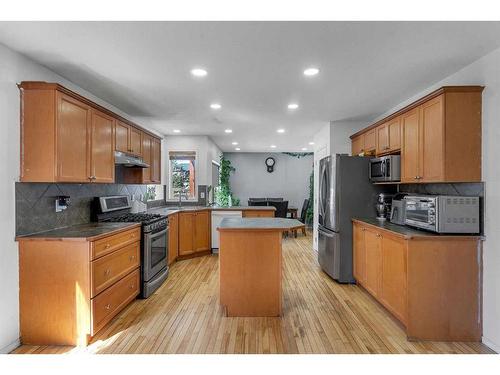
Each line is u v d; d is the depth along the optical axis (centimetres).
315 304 330
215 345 243
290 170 990
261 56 251
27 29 205
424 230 287
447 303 253
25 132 241
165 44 229
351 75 294
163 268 407
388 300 294
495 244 239
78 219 326
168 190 634
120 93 348
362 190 404
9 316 232
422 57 252
